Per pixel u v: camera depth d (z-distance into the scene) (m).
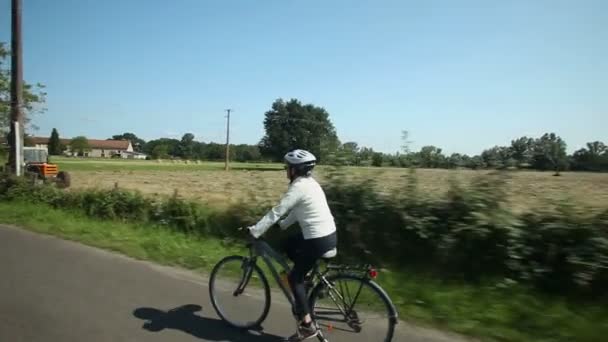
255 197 9.58
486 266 6.43
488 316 5.23
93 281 6.43
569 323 5.03
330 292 4.41
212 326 4.97
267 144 86.81
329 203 7.61
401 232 7.14
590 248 5.68
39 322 4.87
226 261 5.14
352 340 4.28
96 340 4.45
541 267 5.99
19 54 15.98
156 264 7.49
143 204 11.20
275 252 4.59
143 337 4.58
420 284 6.32
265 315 4.82
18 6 15.92
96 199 12.10
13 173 15.47
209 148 141.62
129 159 127.94
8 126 20.39
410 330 4.99
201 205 10.34
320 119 85.75
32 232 10.02
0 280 6.38
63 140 150.50
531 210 6.41
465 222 6.56
